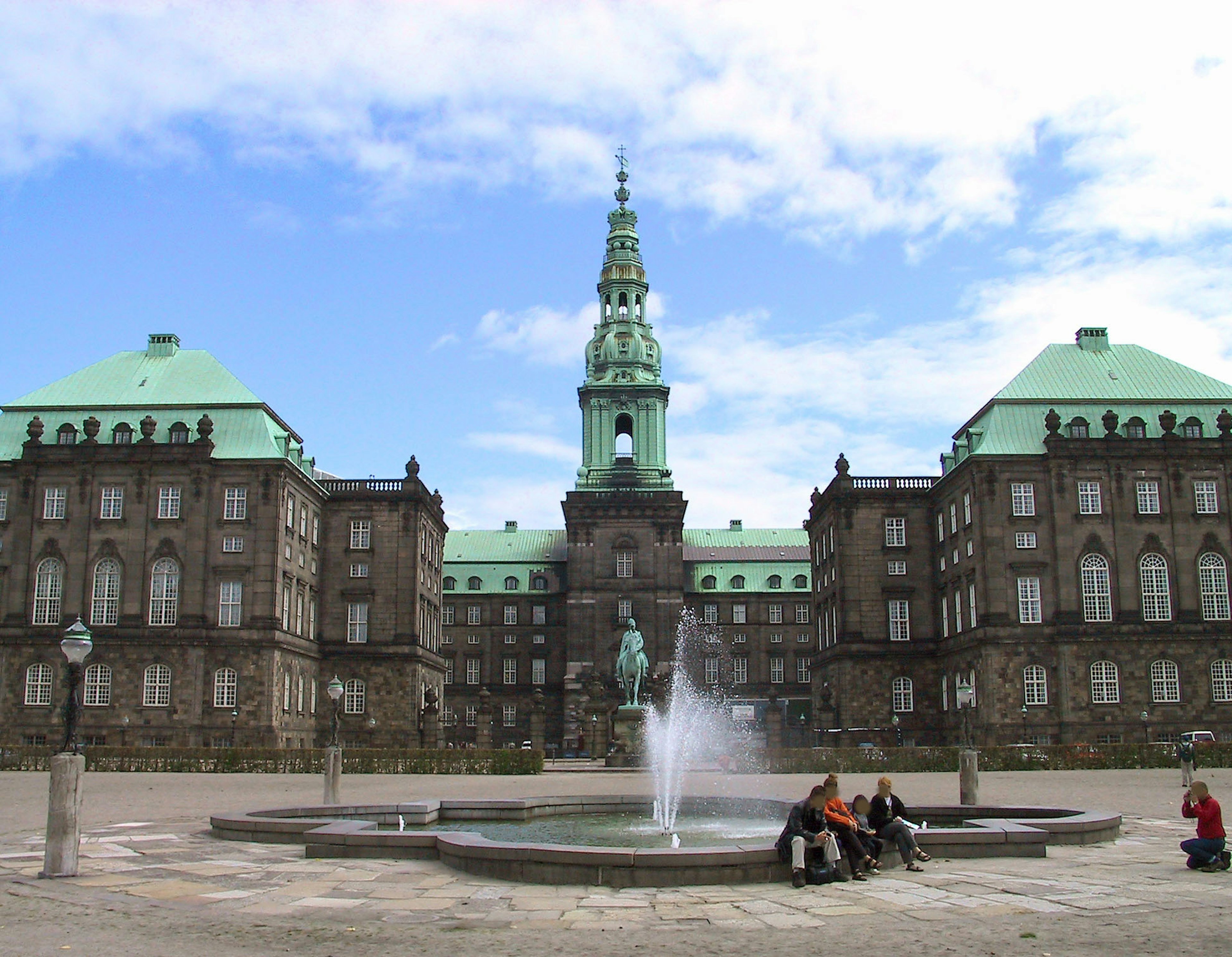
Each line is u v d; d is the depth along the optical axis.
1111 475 96.56
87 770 76.44
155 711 96.31
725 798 41.31
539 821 39.44
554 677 157.62
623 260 153.75
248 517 99.44
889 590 112.25
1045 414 99.88
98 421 100.25
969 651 100.31
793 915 22.06
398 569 114.88
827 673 121.06
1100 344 105.88
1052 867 27.80
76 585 98.25
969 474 100.38
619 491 140.25
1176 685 93.75
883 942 19.66
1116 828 34.00
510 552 165.12
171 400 103.69
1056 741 93.75
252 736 96.31
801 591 159.38
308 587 110.06
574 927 21.25
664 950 19.33
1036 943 19.45
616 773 78.69
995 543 96.56
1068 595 94.81
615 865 25.62
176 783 64.69
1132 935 19.95
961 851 29.45
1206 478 96.50
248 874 27.42
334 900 23.97
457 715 157.25
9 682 96.88
